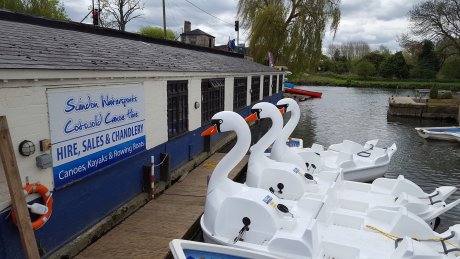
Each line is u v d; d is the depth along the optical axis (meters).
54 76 4.89
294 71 29.56
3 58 4.32
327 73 72.31
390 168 12.58
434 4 32.66
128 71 6.62
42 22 7.62
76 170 5.59
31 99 4.69
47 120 4.97
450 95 26.00
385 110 28.22
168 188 8.48
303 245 5.09
